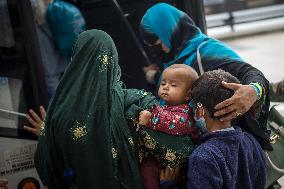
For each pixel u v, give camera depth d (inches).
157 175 62.7
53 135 63.8
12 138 81.7
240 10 367.9
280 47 327.0
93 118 60.4
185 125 60.2
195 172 55.7
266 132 79.2
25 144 82.7
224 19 369.1
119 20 106.9
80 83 62.9
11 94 81.6
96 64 63.3
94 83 62.4
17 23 80.0
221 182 55.5
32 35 80.8
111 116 61.0
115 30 107.9
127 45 108.9
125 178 60.2
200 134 63.4
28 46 80.7
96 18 107.0
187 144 60.6
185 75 63.2
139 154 62.7
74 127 61.4
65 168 65.3
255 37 361.7
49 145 64.4
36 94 82.4
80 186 63.7
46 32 92.2
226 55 80.4
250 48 333.7
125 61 109.9
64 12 91.3
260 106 69.5
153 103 63.4
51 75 93.0
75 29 92.8
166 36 87.3
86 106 61.4
